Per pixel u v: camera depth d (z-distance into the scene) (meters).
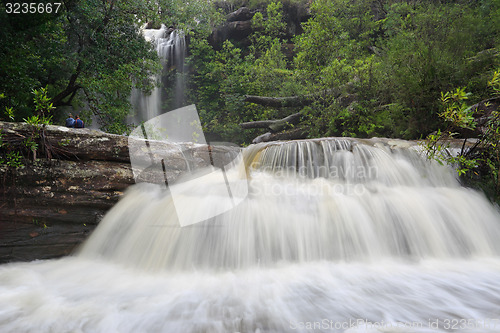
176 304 3.01
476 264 4.41
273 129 15.44
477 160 6.37
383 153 6.53
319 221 4.59
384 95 11.73
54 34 12.14
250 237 4.20
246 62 20.53
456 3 13.33
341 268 4.12
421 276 3.86
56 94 13.92
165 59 23.95
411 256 4.62
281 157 6.89
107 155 4.96
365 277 3.81
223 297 3.16
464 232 5.02
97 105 13.42
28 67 11.27
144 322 2.64
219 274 3.89
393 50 11.36
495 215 5.45
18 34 10.61
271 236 4.28
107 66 14.26
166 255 4.07
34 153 4.59
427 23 11.82
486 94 8.59
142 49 15.15
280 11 23.59
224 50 24.08
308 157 6.70
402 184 6.17
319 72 14.88
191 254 4.03
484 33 10.52
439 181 6.27
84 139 4.89
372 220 4.80
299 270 4.03
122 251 4.36
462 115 6.25
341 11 20.67
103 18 14.43
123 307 2.93
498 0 10.64
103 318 2.71
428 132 9.30
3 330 2.52
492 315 2.78
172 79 23.53
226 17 25.16
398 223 4.87
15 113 10.51
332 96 13.19
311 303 3.02
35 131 4.66
